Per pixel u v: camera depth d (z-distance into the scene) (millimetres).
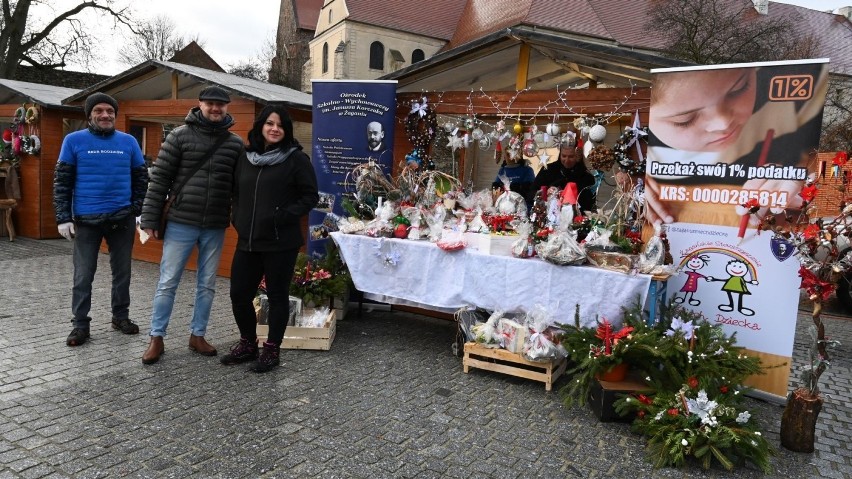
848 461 3287
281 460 2910
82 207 4438
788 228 3588
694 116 4180
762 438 3121
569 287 4004
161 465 2797
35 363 4047
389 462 2951
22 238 9922
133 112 8391
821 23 30281
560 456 3131
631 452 3221
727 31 17891
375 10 35688
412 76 6590
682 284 4316
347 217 5816
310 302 5105
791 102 3814
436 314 5953
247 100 7105
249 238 3955
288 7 46500
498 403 3805
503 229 4574
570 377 4332
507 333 4246
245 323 4207
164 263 4176
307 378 4055
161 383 3807
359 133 5977
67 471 2697
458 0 39125
